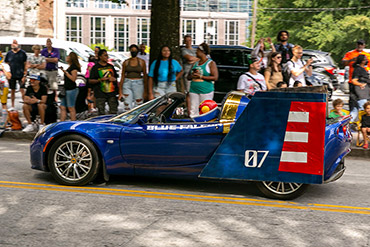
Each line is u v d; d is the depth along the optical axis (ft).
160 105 22.16
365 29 143.84
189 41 38.73
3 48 70.28
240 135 20.26
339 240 15.49
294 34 158.30
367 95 36.88
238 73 47.62
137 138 21.31
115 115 24.89
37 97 38.60
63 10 138.21
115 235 15.46
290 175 19.77
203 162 20.88
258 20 198.29
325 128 19.95
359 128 34.50
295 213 18.47
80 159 21.77
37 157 22.44
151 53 38.73
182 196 20.65
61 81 65.36
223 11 359.66
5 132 38.32
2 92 39.06
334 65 61.21
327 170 19.99
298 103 19.63
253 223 17.03
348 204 20.13
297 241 15.28
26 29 122.83
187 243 14.84
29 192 20.71
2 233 15.56
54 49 47.09
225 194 21.26
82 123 21.97
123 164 21.66
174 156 21.06
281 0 168.86
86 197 20.08
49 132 22.09
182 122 22.29
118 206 18.83
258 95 20.03
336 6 150.41
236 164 20.35
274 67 33.86
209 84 33.91
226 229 16.29
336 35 144.97
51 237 15.23
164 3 38.11
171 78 35.53
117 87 37.99
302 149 19.62
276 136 19.89
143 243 14.76
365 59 36.65
